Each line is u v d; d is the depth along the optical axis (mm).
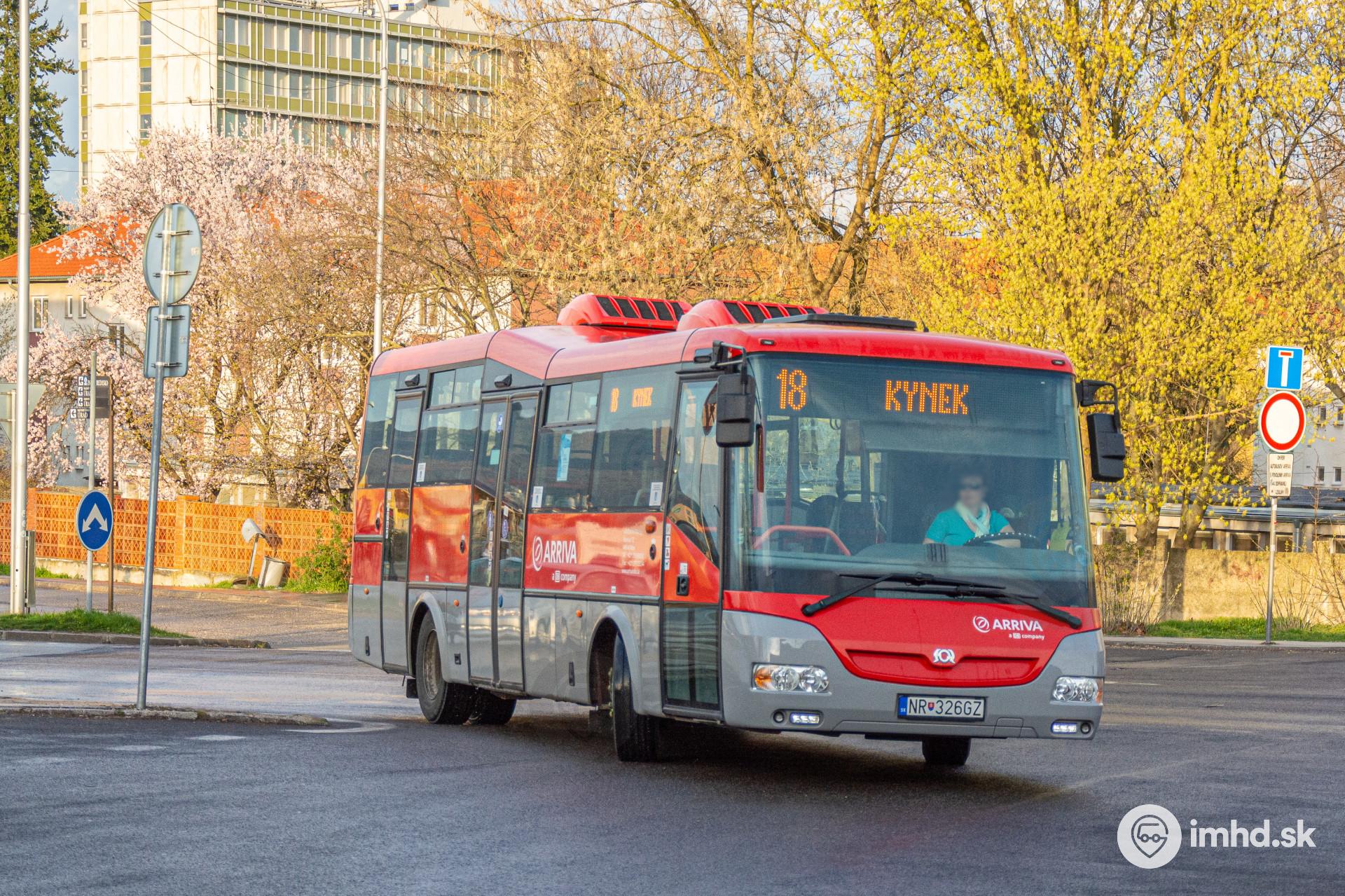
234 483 51594
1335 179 35250
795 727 10750
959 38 30578
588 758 12789
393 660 17203
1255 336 30594
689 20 34500
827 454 11164
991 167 29969
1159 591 33844
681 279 33156
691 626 11539
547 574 13820
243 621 33562
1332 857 8539
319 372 45375
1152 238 29984
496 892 7441
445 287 36375
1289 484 27531
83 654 23578
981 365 11531
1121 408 31312
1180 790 11070
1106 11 31094
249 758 11852
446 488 16109
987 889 7617
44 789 10109
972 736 10898
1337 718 16188
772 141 32625
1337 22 31844
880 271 34719
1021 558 11156
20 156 29281
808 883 7730
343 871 7840
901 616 10828
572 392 13898
